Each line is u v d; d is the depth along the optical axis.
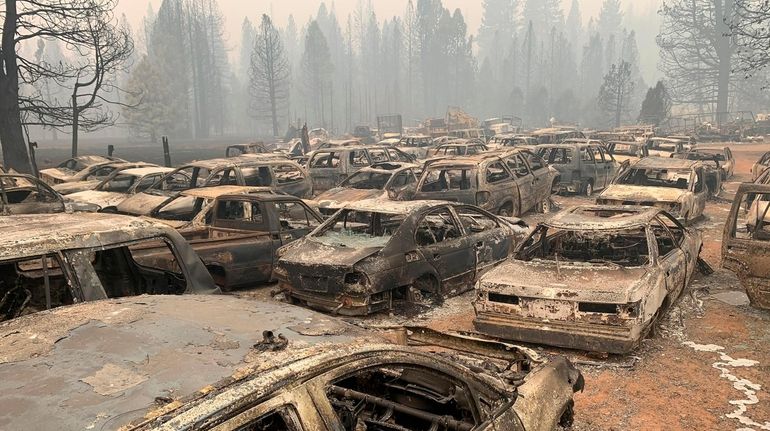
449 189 14.57
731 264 7.79
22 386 2.28
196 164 14.60
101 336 2.71
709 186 18.19
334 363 2.49
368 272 7.34
